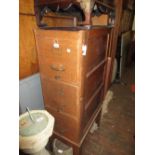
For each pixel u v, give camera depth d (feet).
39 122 2.68
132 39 12.08
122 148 4.70
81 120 3.54
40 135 2.40
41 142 2.45
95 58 3.54
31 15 3.35
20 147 2.34
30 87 3.60
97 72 3.98
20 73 3.37
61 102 3.49
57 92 3.42
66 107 3.48
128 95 8.05
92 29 2.87
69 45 2.69
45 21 3.67
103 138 5.08
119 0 5.91
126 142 4.93
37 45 3.16
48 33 2.84
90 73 3.34
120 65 9.50
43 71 3.40
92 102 4.19
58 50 2.88
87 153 4.48
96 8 3.27
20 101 3.40
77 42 2.58
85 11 2.77
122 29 9.56
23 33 3.25
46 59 3.18
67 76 3.05
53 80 3.33
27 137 2.34
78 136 3.70
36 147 2.43
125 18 9.57
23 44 3.30
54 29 2.92
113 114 6.40
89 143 4.85
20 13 3.08
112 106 6.99
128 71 11.60
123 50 9.53
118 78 9.68
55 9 3.25
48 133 2.56
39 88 3.91
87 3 2.68
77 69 2.85
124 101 7.45
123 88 8.87
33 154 2.66
